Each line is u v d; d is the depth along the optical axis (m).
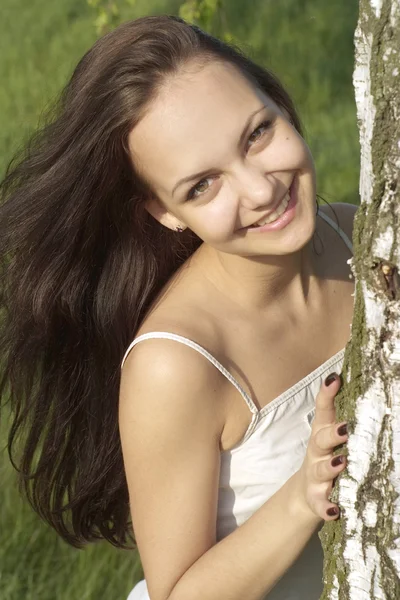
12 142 7.19
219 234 2.62
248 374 2.77
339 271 3.00
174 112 2.57
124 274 3.04
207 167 2.55
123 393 2.73
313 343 2.89
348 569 2.34
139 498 2.72
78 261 3.04
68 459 3.37
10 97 8.34
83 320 3.12
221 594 2.56
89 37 9.49
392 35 2.11
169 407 2.65
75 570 4.37
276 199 2.55
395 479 2.23
